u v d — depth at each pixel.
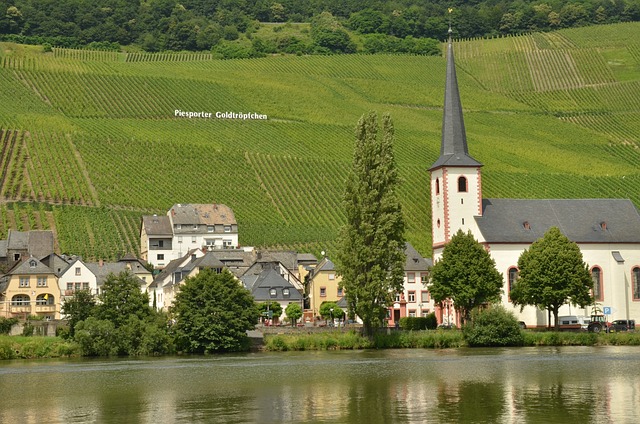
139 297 164.38
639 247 187.75
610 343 164.75
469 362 131.38
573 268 168.38
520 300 172.62
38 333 177.62
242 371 125.38
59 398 102.50
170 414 90.44
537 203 192.75
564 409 89.38
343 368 126.50
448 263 168.38
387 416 87.12
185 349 161.88
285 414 89.12
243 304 164.12
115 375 124.06
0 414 92.44
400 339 163.38
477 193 188.38
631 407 90.12
